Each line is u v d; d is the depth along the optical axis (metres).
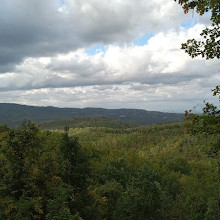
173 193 31.02
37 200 11.23
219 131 5.73
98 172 34.94
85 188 16.98
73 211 15.59
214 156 6.35
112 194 22.25
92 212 16.72
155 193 16.62
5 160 12.41
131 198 16.47
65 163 16.20
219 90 6.05
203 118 5.85
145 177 17.62
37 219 11.78
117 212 18.25
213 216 20.50
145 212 16.03
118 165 37.81
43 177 12.42
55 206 10.84
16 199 11.40
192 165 47.25
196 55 6.48
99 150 53.19
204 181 32.59
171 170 46.22
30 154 12.53
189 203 24.66
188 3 6.48
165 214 16.62
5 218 11.41
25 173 11.98
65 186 14.88
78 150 17.50
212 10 5.58
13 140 12.11
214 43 6.02
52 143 30.70
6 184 11.70
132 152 42.59
